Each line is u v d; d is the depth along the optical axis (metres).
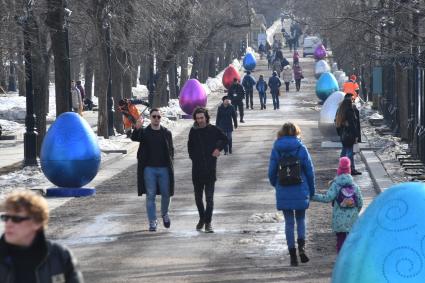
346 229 29.34
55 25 63.88
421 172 53.53
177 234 36.75
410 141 66.31
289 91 162.25
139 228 38.41
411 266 17.20
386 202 18.00
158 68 109.75
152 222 37.59
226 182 54.12
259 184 52.88
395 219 17.67
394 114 78.06
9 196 13.16
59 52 64.25
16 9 61.03
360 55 84.81
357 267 17.55
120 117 88.12
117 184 54.69
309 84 177.12
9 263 12.99
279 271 29.11
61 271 13.22
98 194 50.31
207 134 36.94
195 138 37.03
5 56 65.50
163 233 37.06
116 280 28.23
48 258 13.17
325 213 41.31
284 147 29.92
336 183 29.44
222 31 159.50
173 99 138.75
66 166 49.00
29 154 61.66
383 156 63.16
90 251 33.38
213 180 37.09
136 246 34.22
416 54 51.31
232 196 47.97
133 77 164.88
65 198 48.88
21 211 12.98
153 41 97.25
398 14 51.59
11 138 85.88
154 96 110.50
